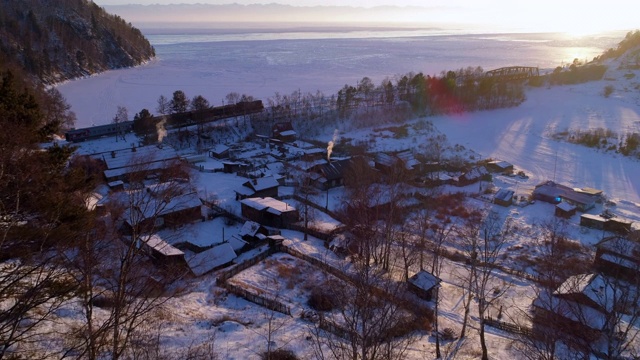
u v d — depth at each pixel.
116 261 27.17
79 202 25.80
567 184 76.75
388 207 55.81
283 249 45.16
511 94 137.50
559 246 43.12
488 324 34.06
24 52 164.12
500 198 66.00
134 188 31.34
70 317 21.25
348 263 41.75
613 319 20.19
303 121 110.12
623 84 155.50
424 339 29.56
